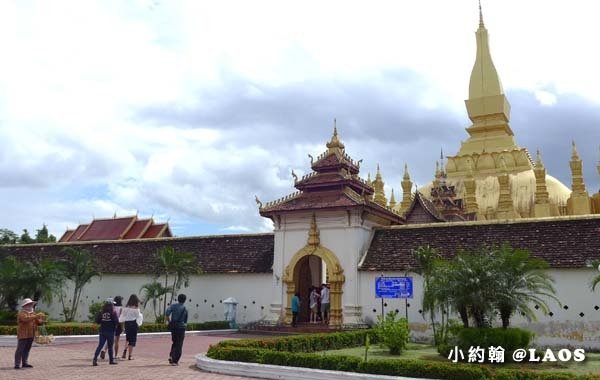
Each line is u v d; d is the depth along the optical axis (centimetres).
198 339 2562
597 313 2209
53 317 3641
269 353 1559
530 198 5469
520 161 5928
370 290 2698
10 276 2927
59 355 1906
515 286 1758
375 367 1404
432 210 3978
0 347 2169
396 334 1956
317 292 3092
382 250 2775
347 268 2759
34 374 1452
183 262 3091
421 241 2720
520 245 2459
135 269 3419
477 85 6569
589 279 2245
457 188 5891
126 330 1809
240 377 1468
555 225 2481
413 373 1363
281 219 3000
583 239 2358
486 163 6056
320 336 2056
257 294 3025
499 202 5166
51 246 3956
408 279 2298
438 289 1800
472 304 1727
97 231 5438
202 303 3180
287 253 2948
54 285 3078
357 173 3212
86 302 3562
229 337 2647
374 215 2944
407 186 5672
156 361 1773
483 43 6681
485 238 2577
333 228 2847
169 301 3294
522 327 2331
